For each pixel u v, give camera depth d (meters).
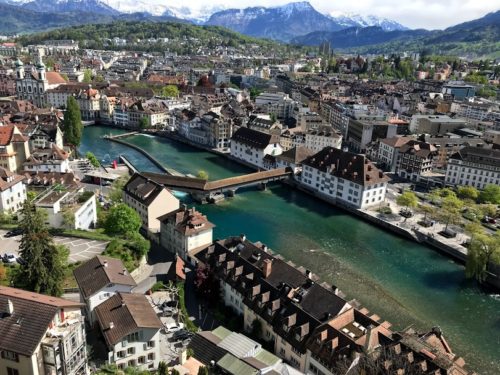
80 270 96.50
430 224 167.25
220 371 75.44
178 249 130.38
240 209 182.50
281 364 80.50
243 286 102.19
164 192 147.88
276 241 154.12
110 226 130.12
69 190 144.00
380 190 184.88
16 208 141.00
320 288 94.56
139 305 85.69
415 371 70.00
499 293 128.62
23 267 95.88
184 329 94.19
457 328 111.56
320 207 189.50
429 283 132.12
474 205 177.88
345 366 76.12
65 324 64.88
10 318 61.84
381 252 150.12
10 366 60.28
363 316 88.31
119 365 79.06
